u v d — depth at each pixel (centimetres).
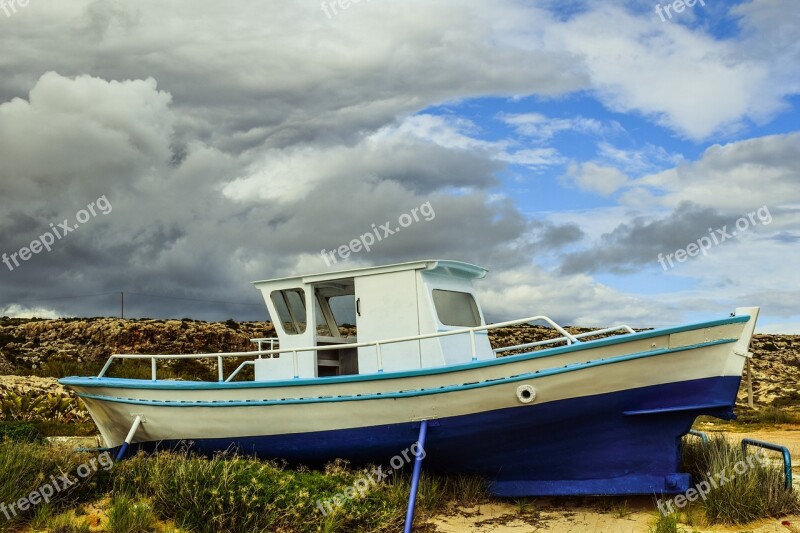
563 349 892
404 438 957
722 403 873
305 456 1010
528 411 920
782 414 2108
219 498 809
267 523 796
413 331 1010
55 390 2081
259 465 927
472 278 1150
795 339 4450
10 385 2025
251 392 1001
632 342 877
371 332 1034
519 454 953
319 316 1145
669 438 902
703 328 864
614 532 833
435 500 930
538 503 959
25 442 977
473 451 959
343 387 959
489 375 916
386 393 944
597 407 904
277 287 1130
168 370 2762
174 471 889
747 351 865
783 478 900
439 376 927
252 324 3825
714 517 840
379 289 1040
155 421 1075
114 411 1114
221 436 1038
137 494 875
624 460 917
